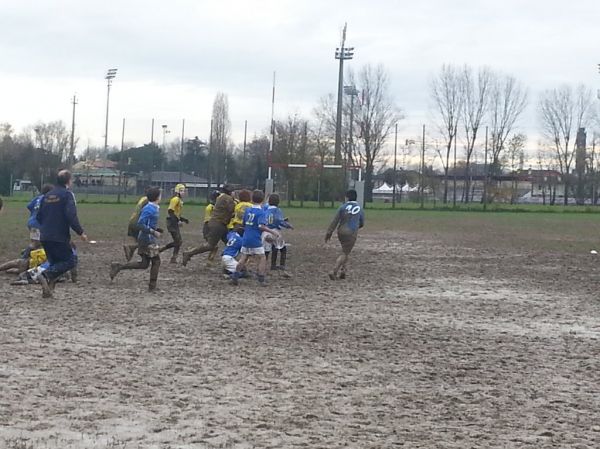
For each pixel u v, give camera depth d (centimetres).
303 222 4397
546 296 1605
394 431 664
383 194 9544
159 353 955
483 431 671
